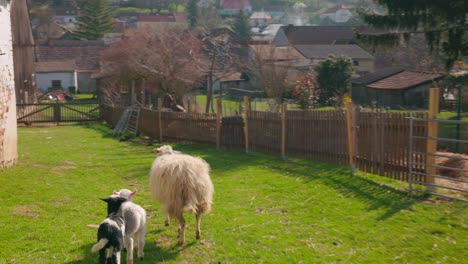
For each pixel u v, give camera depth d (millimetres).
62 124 31359
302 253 7500
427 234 7988
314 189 10992
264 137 16406
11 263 7156
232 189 11438
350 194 10391
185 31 52719
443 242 7648
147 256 7504
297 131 14781
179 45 38938
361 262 7141
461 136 18719
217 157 16281
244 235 8289
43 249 7695
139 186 12234
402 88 35844
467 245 7484
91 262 7246
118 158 16656
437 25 22906
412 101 36000
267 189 11273
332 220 8938
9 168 13625
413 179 10430
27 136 24281
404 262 7102
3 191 10984
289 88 42125
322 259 7281
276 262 7211
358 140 12117
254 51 48594
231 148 18188
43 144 20797
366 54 55438
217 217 9297
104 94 43500
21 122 30844
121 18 123688
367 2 54719
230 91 49188
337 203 9875
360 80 41594
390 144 11047
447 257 7172
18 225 8719
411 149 10062
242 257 7422
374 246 7691
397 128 10812
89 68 61406
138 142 21672
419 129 10180
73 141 22062
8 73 13742
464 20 20875
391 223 8539
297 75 44469
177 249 7785
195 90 50188
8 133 13734
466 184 10406
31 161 15359
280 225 8773
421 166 10219
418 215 8789
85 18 83500
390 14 23375
